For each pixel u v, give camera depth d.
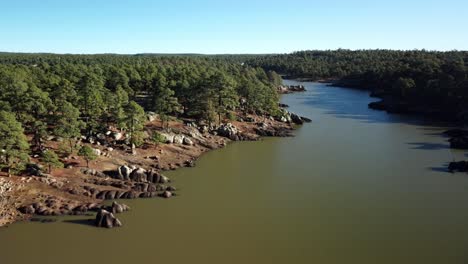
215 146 108.50
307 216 67.12
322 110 173.50
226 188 79.00
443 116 153.62
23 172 72.31
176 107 119.56
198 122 119.44
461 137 114.94
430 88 170.50
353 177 86.25
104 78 132.75
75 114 82.06
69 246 56.44
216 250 56.22
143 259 53.69
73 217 64.12
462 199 74.50
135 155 91.00
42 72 139.25
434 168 92.75
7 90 92.12
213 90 122.19
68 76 134.62
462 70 180.75
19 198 66.19
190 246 57.12
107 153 87.25
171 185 79.69
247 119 132.12
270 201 73.00
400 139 120.69
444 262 53.88
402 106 169.00
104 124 98.12
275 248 56.97
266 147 110.50
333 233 61.44
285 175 87.19
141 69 154.25
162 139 97.62
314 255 55.28
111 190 72.75
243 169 90.81
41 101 87.44
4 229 59.94
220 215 66.94
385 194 76.81
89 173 77.19
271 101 140.38
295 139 120.12
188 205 70.62
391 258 54.75
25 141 72.12
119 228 61.69
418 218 66.56
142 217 65.62
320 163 96.06
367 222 65.12
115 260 53.38
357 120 151.38
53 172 74.75
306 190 78.62
